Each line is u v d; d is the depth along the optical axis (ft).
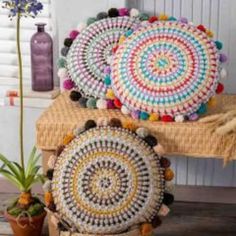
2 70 10.03
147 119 8.15
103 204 7.63
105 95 8.50
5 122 9.86
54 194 7.81
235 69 9.43
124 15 8.94
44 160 8.27
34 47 9.50
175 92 8.07
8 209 8.85
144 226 7.67
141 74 8.18
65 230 7.75
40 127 8.09
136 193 7.66
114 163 7.69
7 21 9.82
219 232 9.14
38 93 9.65
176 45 8.22
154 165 7.77
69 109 8.53
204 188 9.93
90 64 8.59
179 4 9.26
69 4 9.20
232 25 9.27
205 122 8.05
